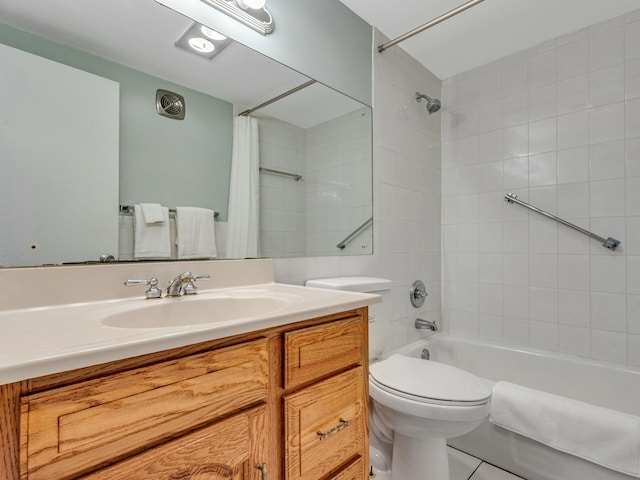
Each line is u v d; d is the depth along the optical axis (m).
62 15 0.90
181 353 0.57
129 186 1.00
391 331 1.86
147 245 1.02
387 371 1.37
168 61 1.09
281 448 0.72
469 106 2.21
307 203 1.49
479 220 2.16
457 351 2.12
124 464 0.49
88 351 0.46
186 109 1.13
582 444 1.18
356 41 1.72
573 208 1.82
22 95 0.83
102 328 0.60
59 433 0.44
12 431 0.42
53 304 0.82
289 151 1.43
